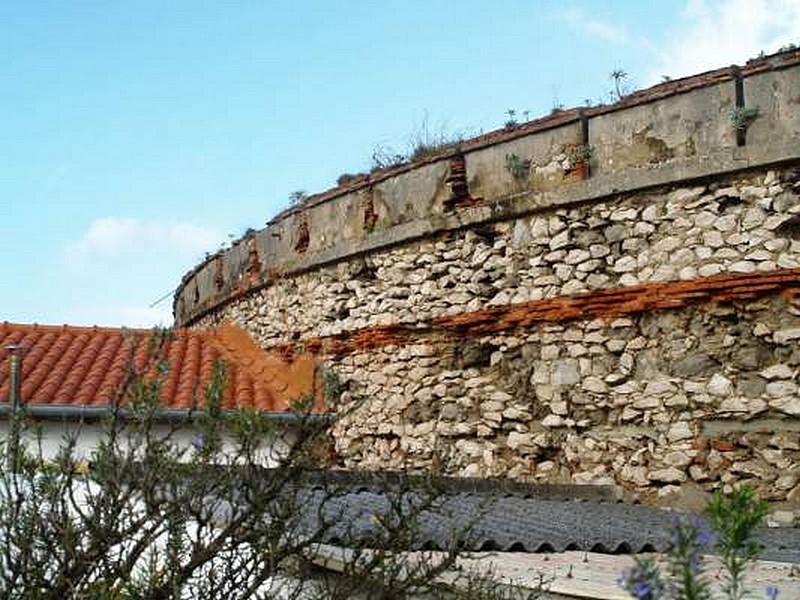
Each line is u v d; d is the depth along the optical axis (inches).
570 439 443.2
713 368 404.2
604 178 434.3
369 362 537.6
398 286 523.2
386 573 216.7
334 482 273.7
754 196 397.4
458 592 217.0
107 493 198.7
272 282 625.6
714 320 404.8
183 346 573.9
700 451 403.5
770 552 290.0
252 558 203.5
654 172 418.9
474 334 486.9
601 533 306.5
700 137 411.5
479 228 485.1
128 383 212.2
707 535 152.3
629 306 426.0
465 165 496.1
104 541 193.5
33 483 208.1
